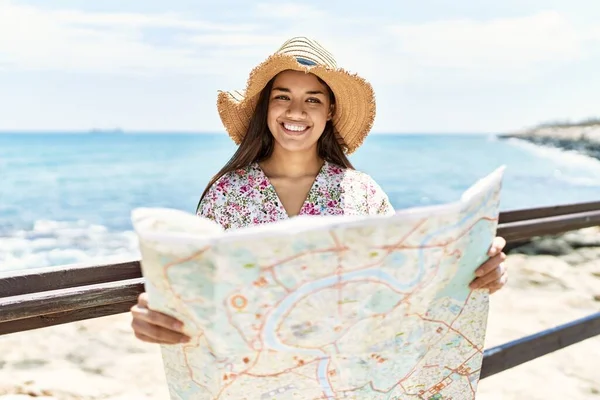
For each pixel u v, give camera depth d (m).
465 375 1.58
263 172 1.95
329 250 1.20
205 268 1.17
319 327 1.29
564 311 4.75
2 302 1.63
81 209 19.14
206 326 1.24
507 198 22.19
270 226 1.16
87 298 1.75
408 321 1.39
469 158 35.44
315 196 1.97
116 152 39.91
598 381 3.55
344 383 1.38
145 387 3.34
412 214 1.22
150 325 1.30
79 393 3.23
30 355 3.76
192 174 29.42
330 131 2.15
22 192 22.58
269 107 1.93
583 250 6.50
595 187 24.39
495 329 4.34
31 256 12.32
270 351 1.30
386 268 1.27
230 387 1.34
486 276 1.47
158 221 1.19
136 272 1.88
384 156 36.91
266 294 1.22
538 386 3.47
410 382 1.48
